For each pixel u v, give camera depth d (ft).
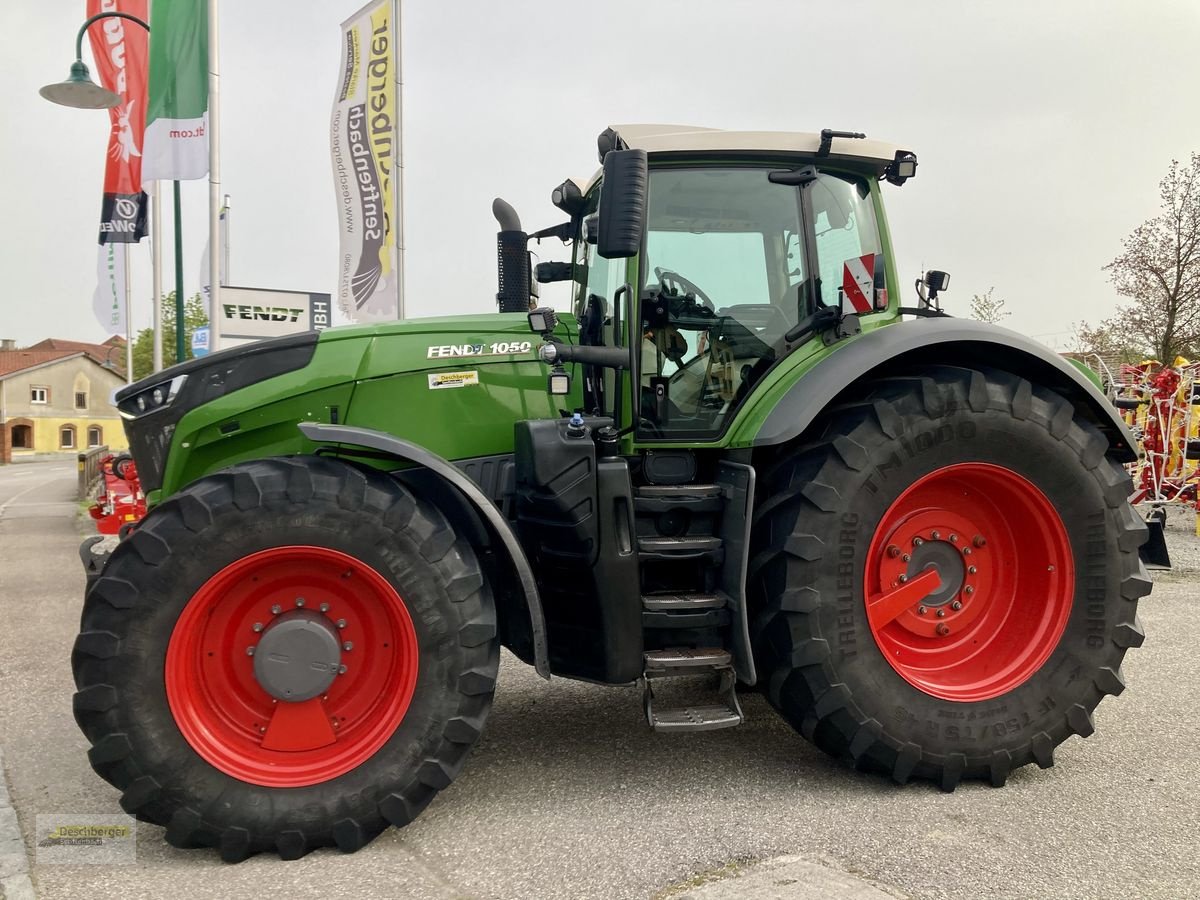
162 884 8.02
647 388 10.85
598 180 12.10
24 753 11.43
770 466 10.50
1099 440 10.47
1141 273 57.47
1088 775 10.30
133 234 43.70
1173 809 9.34
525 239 13.02
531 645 10.39
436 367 10.71
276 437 10.43
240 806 8.45
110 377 174.19
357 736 9.12
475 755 11.15
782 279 11.20
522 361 11.03
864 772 10.08
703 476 11.07
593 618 9.63
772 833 8.79
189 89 30.71
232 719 8.96
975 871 7.98
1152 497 32.89
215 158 30.96
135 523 10.39
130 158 43.01
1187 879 7.84
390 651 9.31
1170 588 20.93
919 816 9.20
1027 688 10.17
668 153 10.60
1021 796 9.73
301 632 8.93
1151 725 11.91
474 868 8.21
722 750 11.24
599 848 8.54
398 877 8.09
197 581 8.58
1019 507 10.54
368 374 10.50
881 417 9.86
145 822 8.98
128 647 8.39
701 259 11.01
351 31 31.35
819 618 9.60
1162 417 32.76
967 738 9.87
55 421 165.37
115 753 8.31
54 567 27.40
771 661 9.92
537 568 9.97
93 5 40.75
